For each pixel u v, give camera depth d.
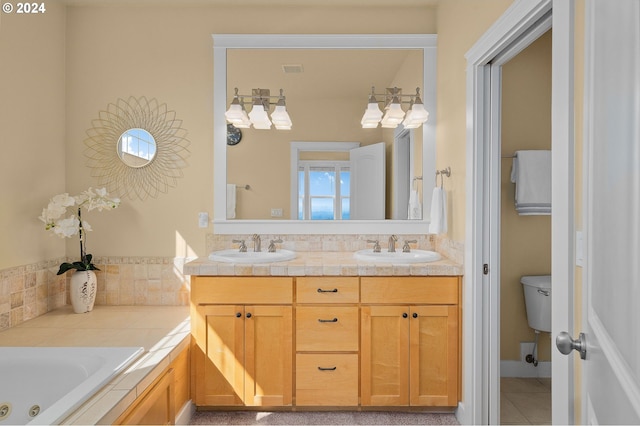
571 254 1.33
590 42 0.93
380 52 3.01
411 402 2.43
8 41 2.37
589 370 0.95
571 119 1.34
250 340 2.41
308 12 3.01
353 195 3.02
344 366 2.42
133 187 2.97
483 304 2.28
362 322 2.42
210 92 2.98
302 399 2.41
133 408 1.70
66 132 2.95
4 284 2.37
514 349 3.07
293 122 3.00
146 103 2.97
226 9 2.99
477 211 2.28
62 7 2.91
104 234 2.96
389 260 2.55
